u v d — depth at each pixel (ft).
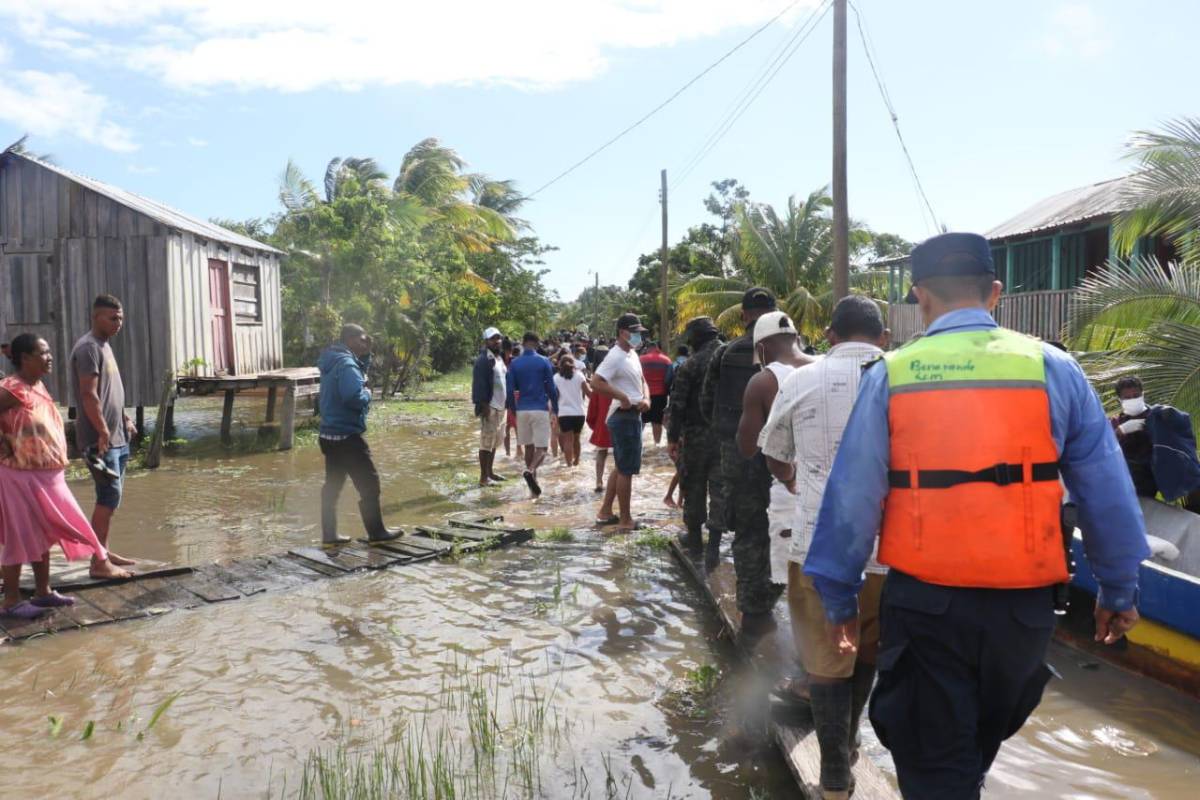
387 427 57.57
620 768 12.42
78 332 43.68
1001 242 53.16
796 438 11.04
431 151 100.73
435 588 21.08
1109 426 7.43
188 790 11.70
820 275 87.71
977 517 7.04
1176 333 25.35
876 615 10.50
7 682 15.31
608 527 27.61
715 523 21.29
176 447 47.26
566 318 300.20
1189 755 12.58
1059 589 7.23
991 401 7.19
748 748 13.04
